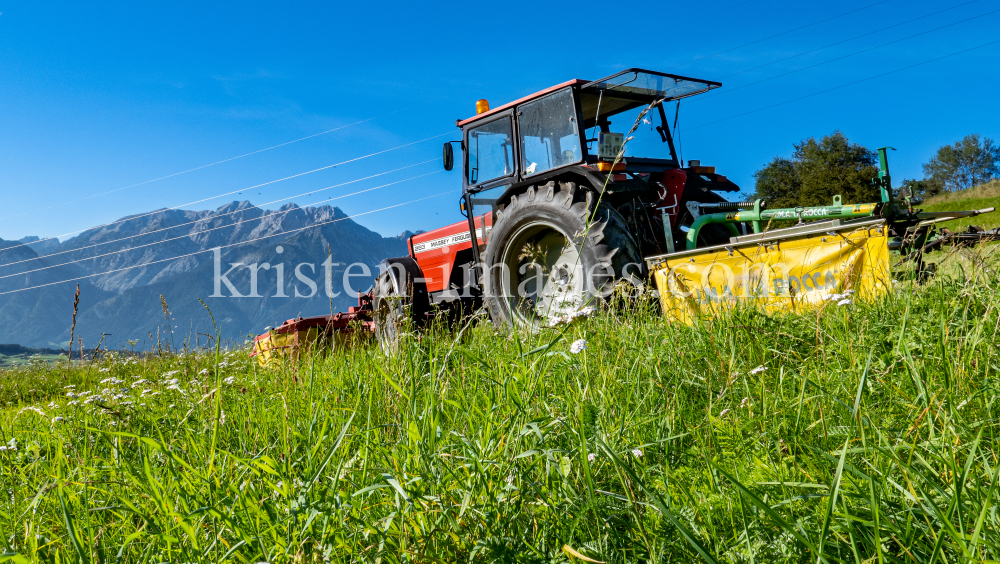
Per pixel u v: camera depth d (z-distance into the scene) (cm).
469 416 208
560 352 217
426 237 778
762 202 454
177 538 147
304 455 204
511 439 173
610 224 478
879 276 331
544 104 569
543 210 516
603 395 211
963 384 178
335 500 149
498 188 632
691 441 189
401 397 240
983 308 238
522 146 592
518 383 226
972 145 10112
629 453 167
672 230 509
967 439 148
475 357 282
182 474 185
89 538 150
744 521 119
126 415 281
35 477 234
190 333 577
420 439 180
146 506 176
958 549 105
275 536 138
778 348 256
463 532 135
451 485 154
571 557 122
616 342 294
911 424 162
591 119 564
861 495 123
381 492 161
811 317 282
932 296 266
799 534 112
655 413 207
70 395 351
